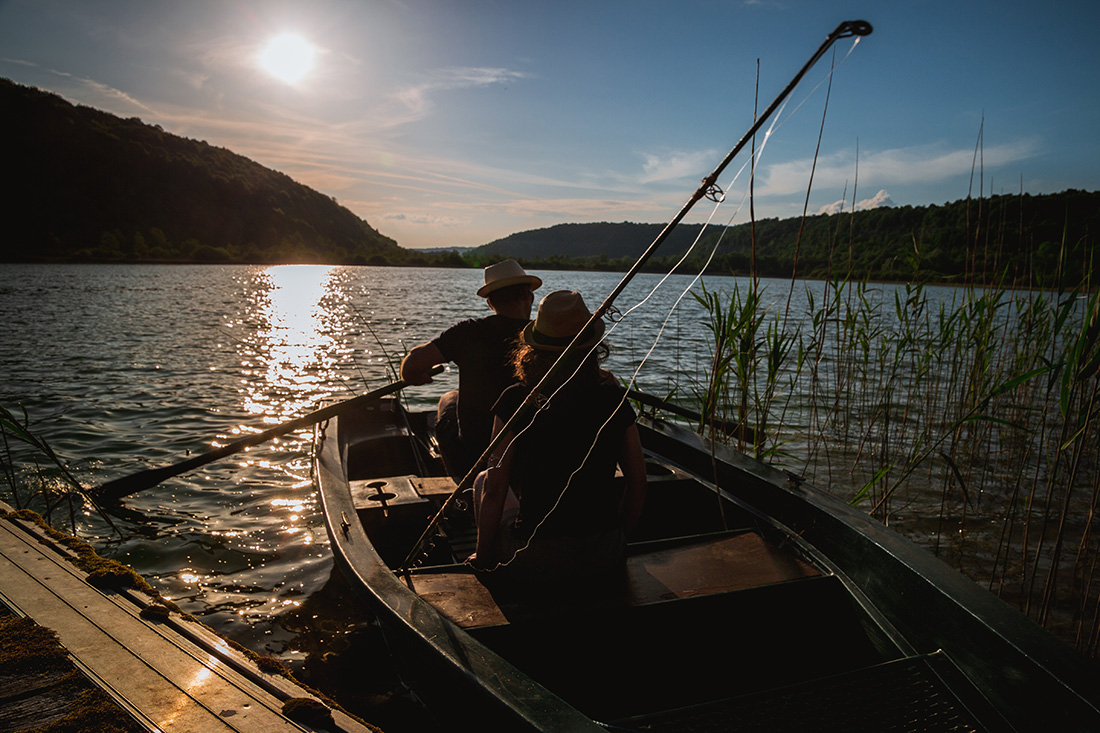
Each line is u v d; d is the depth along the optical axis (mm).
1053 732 1628
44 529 2652
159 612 2027
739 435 4547
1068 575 3762
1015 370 5652
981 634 1869
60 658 1773
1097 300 2945
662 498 3633
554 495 2184
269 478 4965
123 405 7129
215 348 11664
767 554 2697
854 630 2389
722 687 2268
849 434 6590
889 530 2480
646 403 4594
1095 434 5648
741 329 4301
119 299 23203
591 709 2119
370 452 4754
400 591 2113
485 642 2055
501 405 2215
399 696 2557
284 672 1810
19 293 24250
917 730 1747
